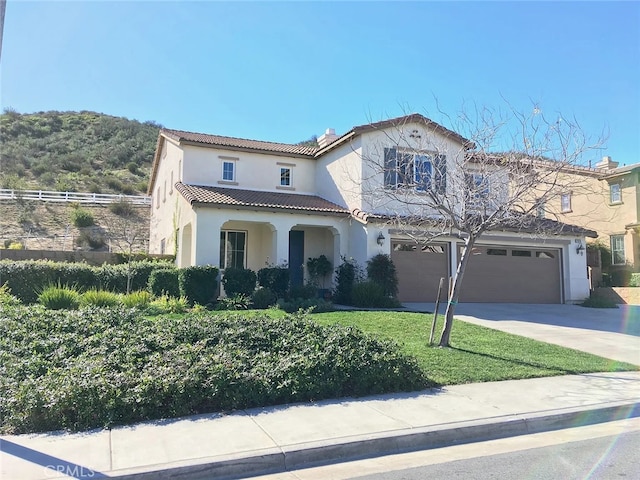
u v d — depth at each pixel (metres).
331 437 5.87
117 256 22.12
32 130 76.69
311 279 20.98
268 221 18.89
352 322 13.35
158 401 6.58
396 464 5.46
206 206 17.89
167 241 23.83
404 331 12.45
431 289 19.70
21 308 11.20
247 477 5.13
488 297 20.58
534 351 10.97
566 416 7.00
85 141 76.94
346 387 7.87
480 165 12.25
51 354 7.98
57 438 5.76
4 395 6.36
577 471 5.20
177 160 22.28
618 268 27.62
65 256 21.56
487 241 20.41
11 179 52.22
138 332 8.98
